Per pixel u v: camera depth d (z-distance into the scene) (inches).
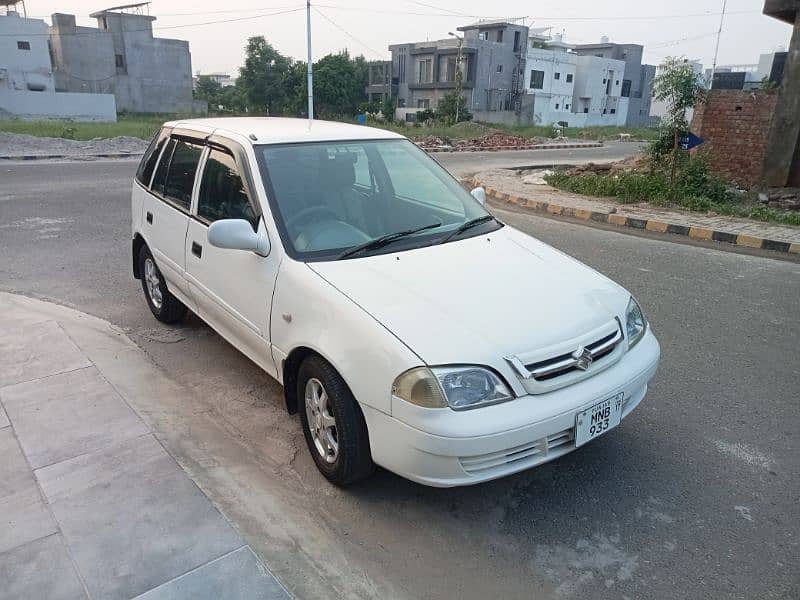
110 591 91.1
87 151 812.0
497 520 115.9
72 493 112.9
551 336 110.7
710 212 421.7
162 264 185.3
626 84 2965.1
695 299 242.7
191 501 111.4
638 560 106.3
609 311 124.2
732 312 228.2
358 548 107.6
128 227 346.9
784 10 448.5
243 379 169.9
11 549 99.1
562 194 513.0
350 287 117.6
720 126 514.6
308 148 152.6
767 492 124.9
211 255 153.6
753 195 472.4
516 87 2412.6
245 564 97.0
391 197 155.3
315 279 121.0
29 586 92.0
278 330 128.7
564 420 106.6
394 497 121.6
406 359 101.7
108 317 211.9
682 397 163.3
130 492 113.4
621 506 120.3
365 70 2640.3
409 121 2383.1
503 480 127.9
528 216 434.3
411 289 118.0
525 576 102.7
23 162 692.7
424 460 102.1
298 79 2405.3
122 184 515.2
